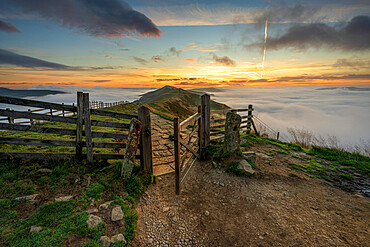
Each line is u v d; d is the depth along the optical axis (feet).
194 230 11.08
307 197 14.48
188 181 16.63
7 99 13.14
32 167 13.88
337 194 14.98
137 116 16.40
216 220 11.95
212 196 14.56
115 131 32.35
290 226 11.32
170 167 18.43
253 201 13.91
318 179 17.53
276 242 10.14
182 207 13.09
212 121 26.13
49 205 10.56
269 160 21.67
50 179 12.88
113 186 13.20
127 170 14.20
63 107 14.71
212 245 10.05
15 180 12.40
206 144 22.30
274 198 14.28
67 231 9.20
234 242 10.23
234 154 19.63
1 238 8.39
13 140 13.78
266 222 11.72
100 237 9.14
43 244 8.38
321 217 12.14
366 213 12.55
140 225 10.94
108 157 15.97
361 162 21.47
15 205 10.42
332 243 9.97
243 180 16.78
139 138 15.28
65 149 19.70
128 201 12.26
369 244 9.85
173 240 10.28
